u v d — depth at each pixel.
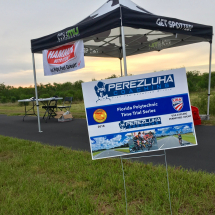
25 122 9.80
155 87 2.59
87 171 3.46
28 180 3.29
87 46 9.14
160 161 3.93
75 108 14.73
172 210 2.37
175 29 5.50
